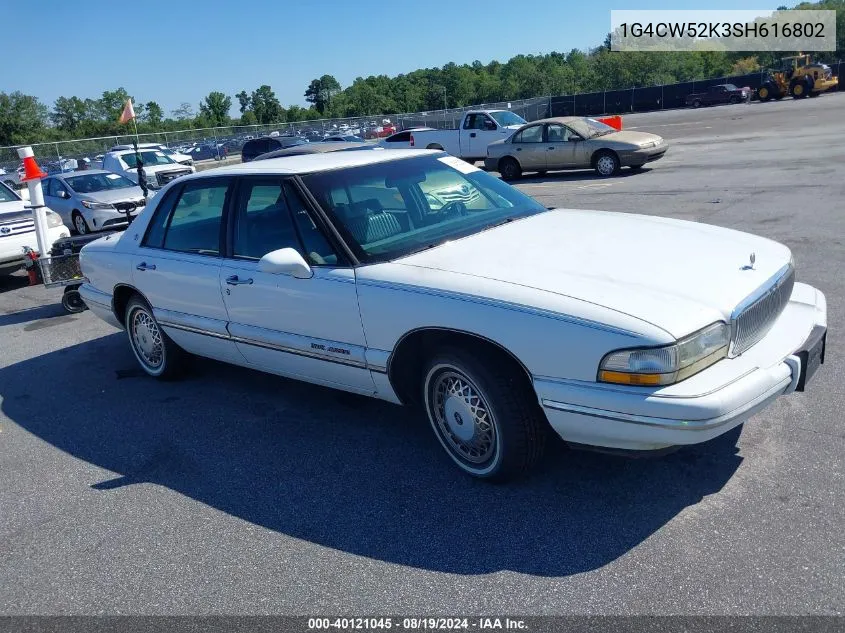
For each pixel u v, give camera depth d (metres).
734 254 3.71
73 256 8.02
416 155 4.85
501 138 21.31
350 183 4.35
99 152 38.09
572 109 56.00
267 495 3.85
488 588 2.93
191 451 4.46
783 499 3.30
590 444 3.25
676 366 2.96
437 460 4.04
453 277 3.56
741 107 42.56
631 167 17.80
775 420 4.03
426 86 115.38
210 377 5.74
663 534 3.14
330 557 3.25
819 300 3.93
